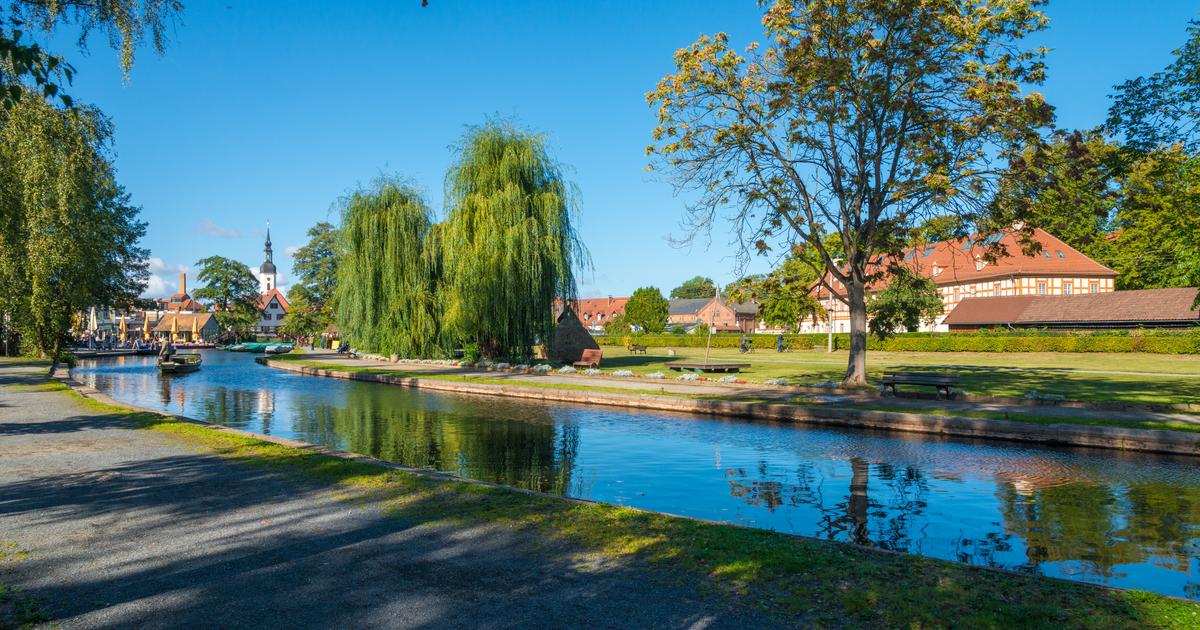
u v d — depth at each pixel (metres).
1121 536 8.31
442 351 41.91
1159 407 17.16
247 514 7.34
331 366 40.66
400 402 24.11
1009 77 20.20
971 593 5.01
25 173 22.58
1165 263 19.73
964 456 13.64
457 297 35.00
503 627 4.50
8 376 29.28
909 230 21.19
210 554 6.03
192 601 4.95
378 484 8.67
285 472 9.41
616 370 34.56
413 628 4.49
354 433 16.97
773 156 23.50
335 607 4.85
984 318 63.31
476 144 34.88
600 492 10.74
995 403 19.36
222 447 11.46
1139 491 10.68
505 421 19.09
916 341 55.59
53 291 30.67
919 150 20.56
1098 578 6.88
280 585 5.28
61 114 23.17
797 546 6.22
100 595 5.05
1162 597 4.93
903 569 5.59
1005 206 20.97
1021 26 19.80
